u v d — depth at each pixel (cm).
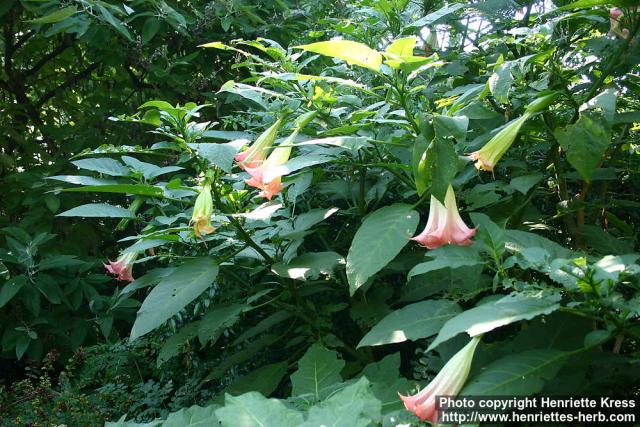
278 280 253
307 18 443
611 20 206
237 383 246
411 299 228
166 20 399
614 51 214
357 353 251
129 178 232
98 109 447
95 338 413
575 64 248
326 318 252
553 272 147
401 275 279
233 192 226
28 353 383
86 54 498
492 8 240
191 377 326
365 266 178
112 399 322
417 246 270
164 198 230
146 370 373
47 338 402
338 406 122
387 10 266
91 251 439
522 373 143
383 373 197
